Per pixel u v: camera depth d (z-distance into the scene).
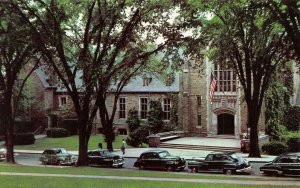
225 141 54.09
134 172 27.66
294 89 60.28
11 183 20.00
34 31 30.95
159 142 52.84
